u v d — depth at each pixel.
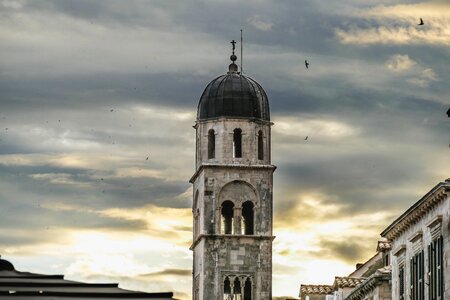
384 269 108.56
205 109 176.88
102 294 36.41
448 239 85.44
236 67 179.38
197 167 177.50
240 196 174.75
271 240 173.50
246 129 175.50
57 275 38.09
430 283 89.12
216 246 172.75
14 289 36.50
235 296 172.50
